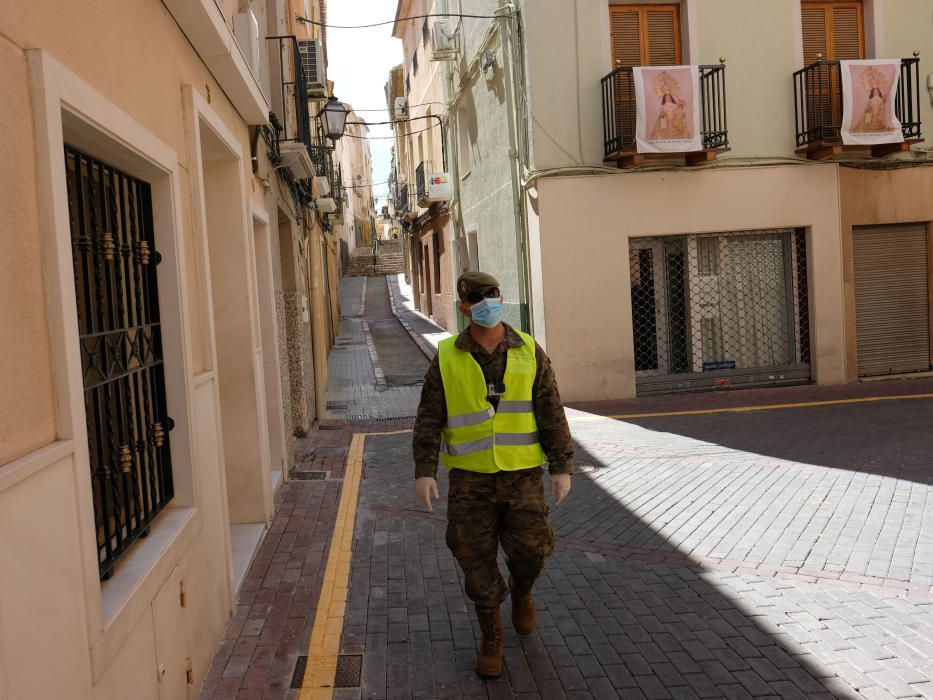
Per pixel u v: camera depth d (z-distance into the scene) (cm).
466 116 1870
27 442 222
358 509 704
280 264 953
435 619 457
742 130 1301
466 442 382
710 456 859
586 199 1273
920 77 1351
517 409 382
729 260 1340
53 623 224
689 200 1291
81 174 340
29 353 227
